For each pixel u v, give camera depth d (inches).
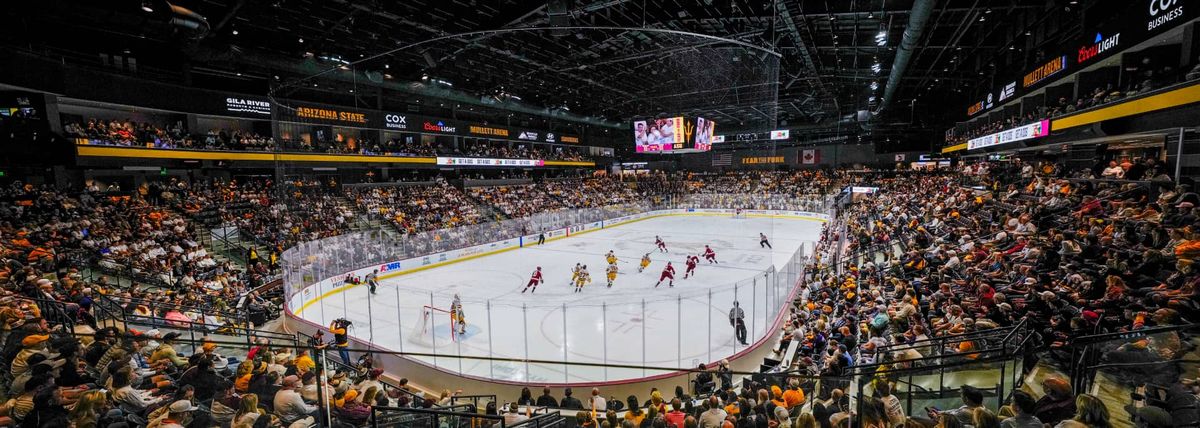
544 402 440.1
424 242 1142.3
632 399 330.3
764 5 898.1
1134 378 199.0
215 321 609.6
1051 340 303.3
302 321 722.2
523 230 1428.4
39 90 855.1
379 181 1701.5
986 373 231.9
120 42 1055.6
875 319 441.1
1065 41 938.7
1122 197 620.4
